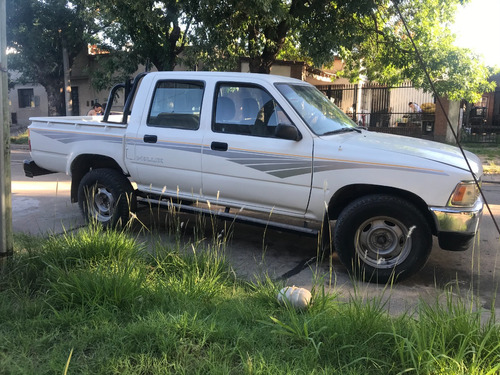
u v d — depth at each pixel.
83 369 2.64
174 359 2.74
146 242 4.86
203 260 4.33
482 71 14.03
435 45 13.51
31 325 3.14
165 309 3.40
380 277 4.44
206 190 5.29
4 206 3.97
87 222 6.09
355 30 12.80
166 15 12.02
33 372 2.57
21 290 3.71
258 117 5.00
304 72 20.03
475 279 4.70
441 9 14.20
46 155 6.52
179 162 5.36
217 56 13.73
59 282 3.59
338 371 2.65
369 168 4.41
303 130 4.72
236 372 2.63
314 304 3.50
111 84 17.56
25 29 19.88
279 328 3.07
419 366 2.53
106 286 3.47
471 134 19.45
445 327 2.85
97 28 18.77
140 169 5.67
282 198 4.85
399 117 20.23
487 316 3.72
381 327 3.02
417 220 4.29
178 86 5.49
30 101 30.33
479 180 4.45
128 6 11.90
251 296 3.82
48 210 7.38
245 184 5.01
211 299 3.70
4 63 3.92
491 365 2.63
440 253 5.52
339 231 4.52
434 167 4.23
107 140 5.89
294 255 5.36
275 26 12.18
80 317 3.22
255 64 13.20
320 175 4.61
